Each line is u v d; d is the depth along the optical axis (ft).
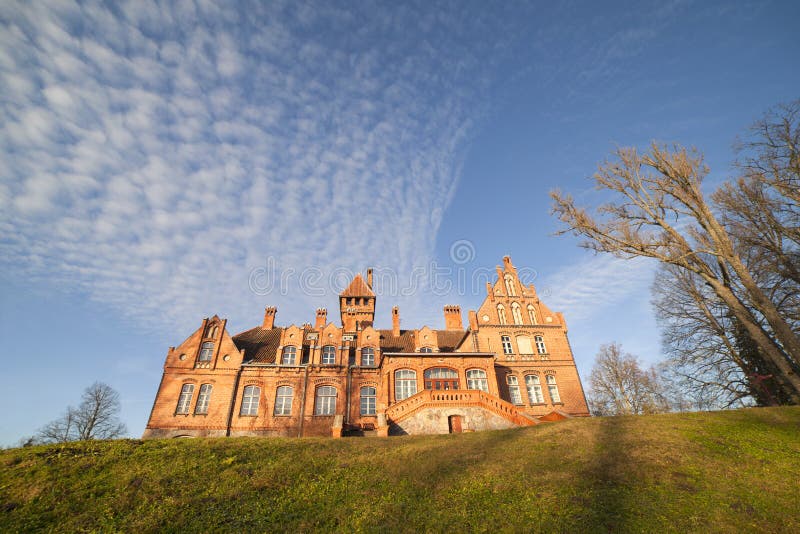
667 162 84.64
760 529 36.76
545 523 40.65
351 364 128.67
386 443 71.00
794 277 85.66
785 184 78.84
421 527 41.86
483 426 99.50
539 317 142.10
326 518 44.37
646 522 39.09
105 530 42.11
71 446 63.36
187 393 116.16
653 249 85.15
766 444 54.44
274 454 63.57
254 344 134.00
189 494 49.44
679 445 56.24
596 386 190.60
